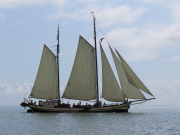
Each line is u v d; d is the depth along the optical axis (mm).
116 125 41312
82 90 61250
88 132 34812
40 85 62500
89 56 61656
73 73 61625
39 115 56906
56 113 60188
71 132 34844
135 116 56438
